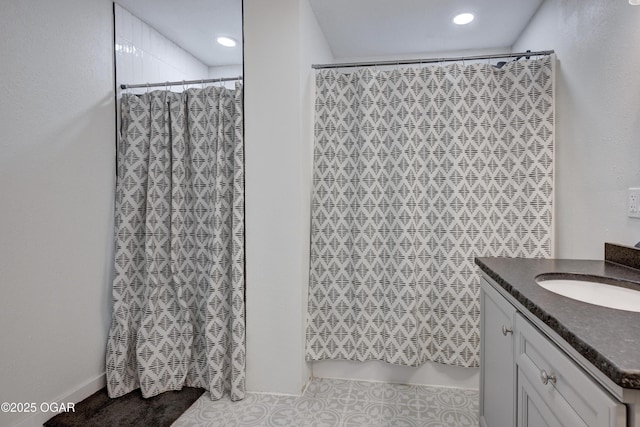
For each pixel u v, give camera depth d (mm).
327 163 2055
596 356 575
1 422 1485
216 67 3104
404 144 1942
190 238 2062
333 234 2045
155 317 1998
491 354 1312
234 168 1939
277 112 1894
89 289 1935
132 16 2238
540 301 845
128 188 2051
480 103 1909
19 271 1568
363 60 2920
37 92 1657
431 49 2758
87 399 1891
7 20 1528
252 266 1941
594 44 1520
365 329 2016
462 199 1922
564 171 1796
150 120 2088
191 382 2053
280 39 1879
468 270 1919
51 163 1726
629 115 1305
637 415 539
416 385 2020
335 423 1669
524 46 2406
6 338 1510
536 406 896
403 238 1933
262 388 1953
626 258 1271
